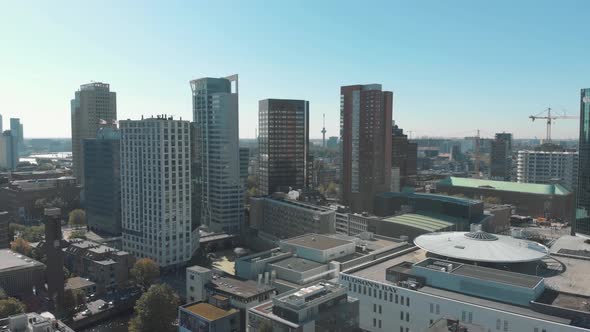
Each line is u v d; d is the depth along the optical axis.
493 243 195.75
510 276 161.25
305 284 195.88
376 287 171.75
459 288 160.88
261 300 183.12
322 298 149.62
